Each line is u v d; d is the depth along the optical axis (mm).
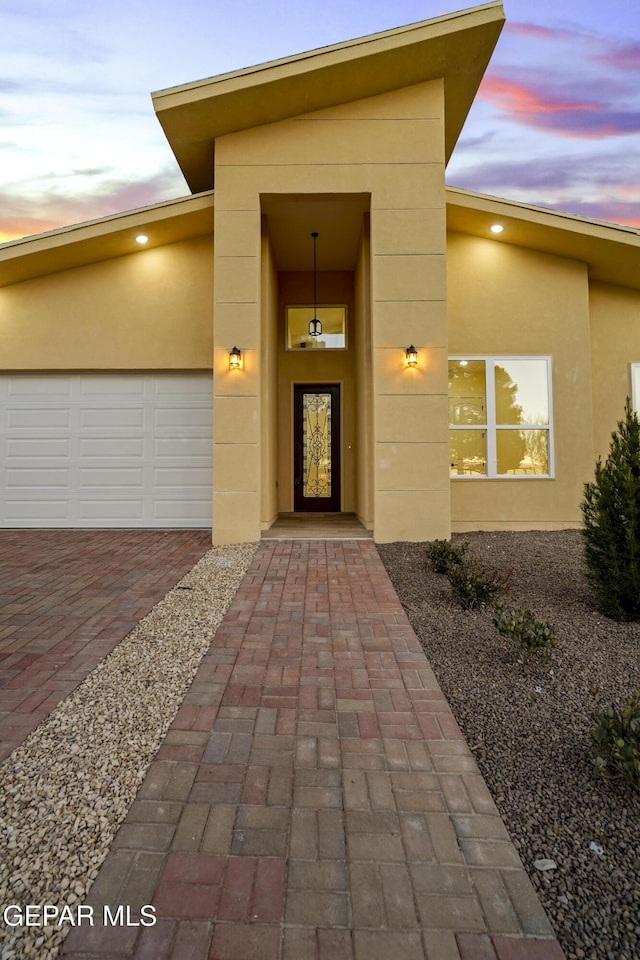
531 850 1520
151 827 1607
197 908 1326
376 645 3082
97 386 7113
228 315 5945
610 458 3680
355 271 8398
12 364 6926
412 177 5945
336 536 6164
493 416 7082
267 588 4246
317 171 5938
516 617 2969
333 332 8898
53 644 3092
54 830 1590
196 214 6207
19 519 7082
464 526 7074
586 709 2332
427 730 2174
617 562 3490
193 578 4555
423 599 3955
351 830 1601
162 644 3098
